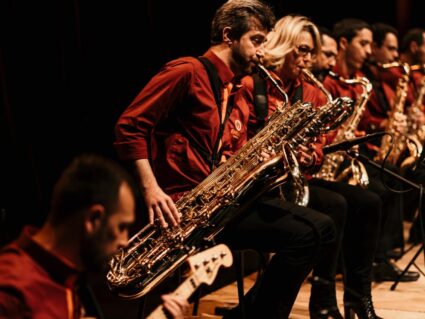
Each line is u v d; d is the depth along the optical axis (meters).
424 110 5.88
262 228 3.03
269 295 3.00
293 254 2.98
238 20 3.06
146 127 2.95
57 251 1.86
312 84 3.89
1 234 3.51
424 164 3.94
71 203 1.84
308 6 5.99
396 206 4.84
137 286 2.88
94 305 2.59
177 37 4.79
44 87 4.07
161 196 2.89
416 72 5.89
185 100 3.03
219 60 3.09
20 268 1.81
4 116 3.90
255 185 3.08
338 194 3.62
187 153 3.04
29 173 3.99
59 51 4.11
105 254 1.88
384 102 5.16
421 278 4.47
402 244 4.88
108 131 4.39
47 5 4.06
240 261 3.19
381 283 4.35
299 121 3.31
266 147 3.22
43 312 1.80
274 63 3.60
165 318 2.02
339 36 4.71
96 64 4.34
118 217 1.87
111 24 4.42
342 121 3.49
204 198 3.02
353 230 3.71
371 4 6.67
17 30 3.93
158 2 4.68
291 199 3.56
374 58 5.41
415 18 7.38
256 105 3.57
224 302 3.95
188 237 2.98
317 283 3.49
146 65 4.59
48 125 4.09
